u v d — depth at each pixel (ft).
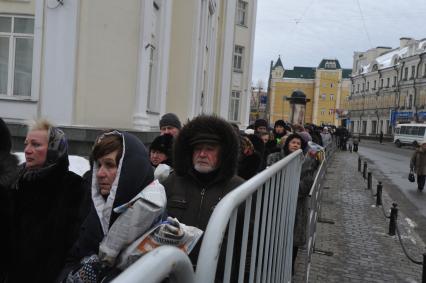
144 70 31.50
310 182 15.35
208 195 7.39
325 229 25.27
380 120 245.45
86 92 29.60
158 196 5.65
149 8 31.71
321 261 19.35
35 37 29.66
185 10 44.91
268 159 18.07
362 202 35.24
